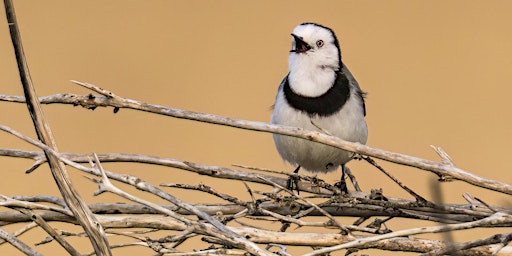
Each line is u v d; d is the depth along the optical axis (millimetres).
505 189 8148
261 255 7211
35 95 7289
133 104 8469
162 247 7539
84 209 7141
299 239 8000
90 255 7730
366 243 7930
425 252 8094
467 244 7398
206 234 7484
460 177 8234
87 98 8453
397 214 9023
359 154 8680
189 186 8242
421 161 8328
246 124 8453
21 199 8578
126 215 8711
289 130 8422
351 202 8938
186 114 8438
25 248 7516
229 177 8930
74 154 8688
